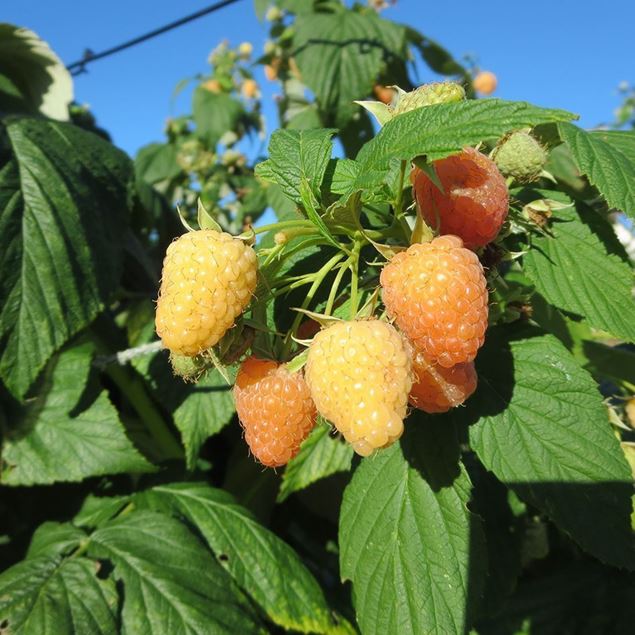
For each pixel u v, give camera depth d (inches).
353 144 15.7
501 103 4.8
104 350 11.9
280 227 5.7
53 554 8.5
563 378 6.3
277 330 6.6
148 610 7.8
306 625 8.4
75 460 9.7
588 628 8.3
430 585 6.3
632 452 7.0
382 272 5.2
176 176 20.0
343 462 9.2
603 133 6.6
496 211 5.4
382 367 4.7
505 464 6.2
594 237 6.7
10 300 9.2
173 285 5.1
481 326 4.9
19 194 9.8
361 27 15.1
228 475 11.8
